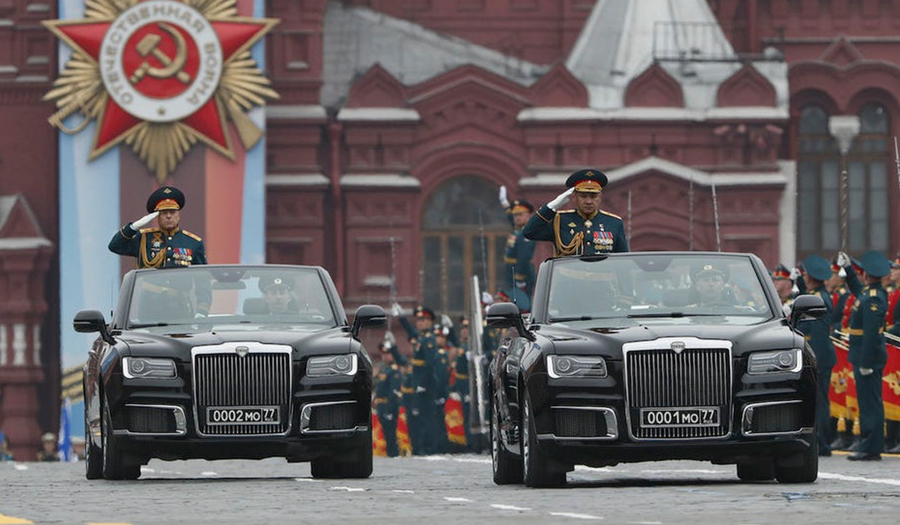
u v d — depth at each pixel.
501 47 149.00
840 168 148.88
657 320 40.84
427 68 148.38
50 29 138.50
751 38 148.75
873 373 55.94
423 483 44.31
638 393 38.41
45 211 145.25
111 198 138.50
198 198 139.00
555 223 45.53
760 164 147.25
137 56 138.50
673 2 149.50
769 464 43.00
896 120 149.50
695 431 38.47
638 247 146.12
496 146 146.88
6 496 40.41
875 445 55.81
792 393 38.84
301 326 46.09
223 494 39.50
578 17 149.25
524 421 40.09
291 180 144.88
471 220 147.12
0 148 144.88
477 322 82.75
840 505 32.94
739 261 42.66
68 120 139.00
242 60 139.50
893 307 62.53
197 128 139.00
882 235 149.38
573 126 146.88
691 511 32.06
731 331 39.28
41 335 144.75
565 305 41.72
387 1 149.00
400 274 145.75
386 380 101.00
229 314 46.53
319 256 145.25
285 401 43.47
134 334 44.94
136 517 32.84
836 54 149.50
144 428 43.31
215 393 43.25
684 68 148.12
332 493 39.66
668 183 146.38
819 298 41.12
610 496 36.38
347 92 147.12
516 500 35.94
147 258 50.56
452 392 94.38
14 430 142.88
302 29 145.62
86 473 49.12
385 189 145.75
